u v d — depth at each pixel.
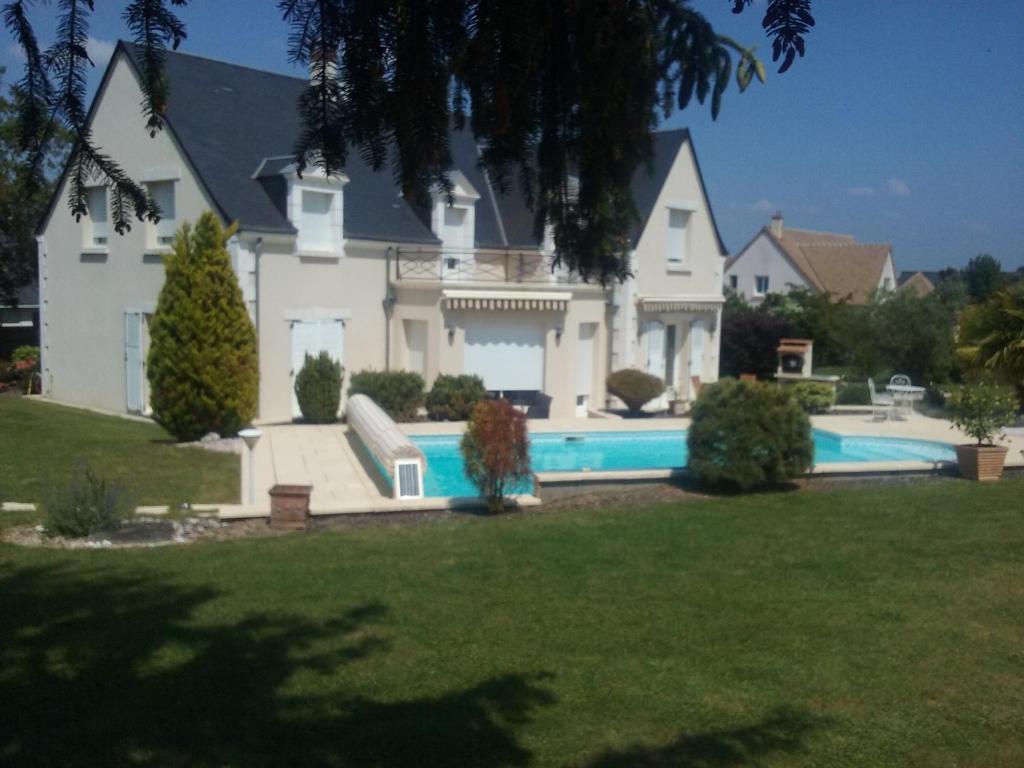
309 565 10.45
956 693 7.24
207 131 24.52
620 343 30.42
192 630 8.16
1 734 6.05
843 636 8.47
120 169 4.64
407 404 24.19
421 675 7.32
